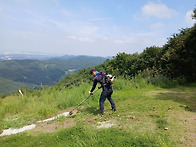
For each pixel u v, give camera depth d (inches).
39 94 440.1
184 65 407.2
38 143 138.6
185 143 106.7
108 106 238.7
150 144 108.3
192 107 186.2
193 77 396.8
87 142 123.3
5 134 179.6
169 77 428.5
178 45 419.8
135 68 516.1
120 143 115.3
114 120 165.8
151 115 165.0
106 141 120.3
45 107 258.4
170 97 248.1
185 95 257.3
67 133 147.3
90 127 154.5
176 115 160.2
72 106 278.8
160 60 479.8
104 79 195.8
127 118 165.8
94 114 201.2
